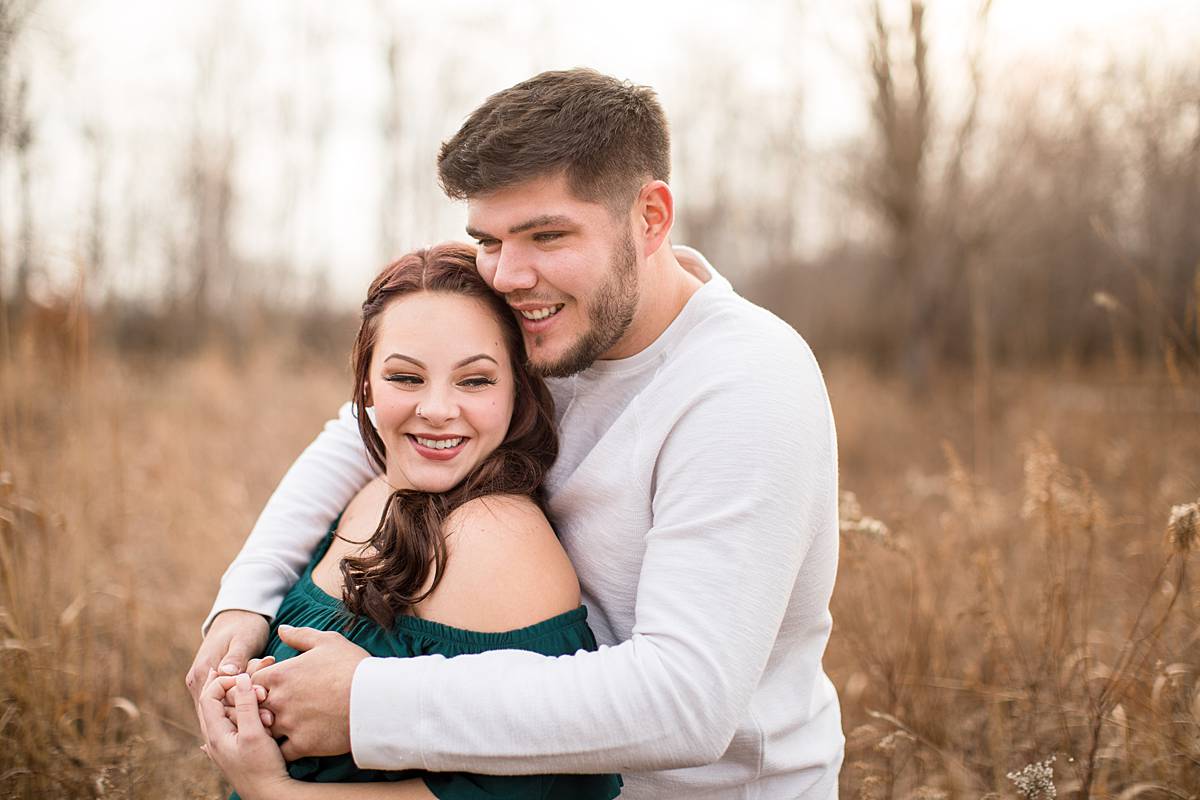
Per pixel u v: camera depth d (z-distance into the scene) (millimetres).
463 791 1146
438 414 1290
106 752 2084
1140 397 3883
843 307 11602
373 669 1139
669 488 1214
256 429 5539
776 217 13812
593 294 1299
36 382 3053
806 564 1308
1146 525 2758
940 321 8289
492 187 1275
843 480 5316
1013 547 2998
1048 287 8711
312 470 1693
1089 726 1960
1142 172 6117
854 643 2361
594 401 1417
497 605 1204
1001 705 2219
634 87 1358
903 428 6312
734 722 1114
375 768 1128
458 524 1261
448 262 1396
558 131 1254
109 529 3236
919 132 7816
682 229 15227
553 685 1099
